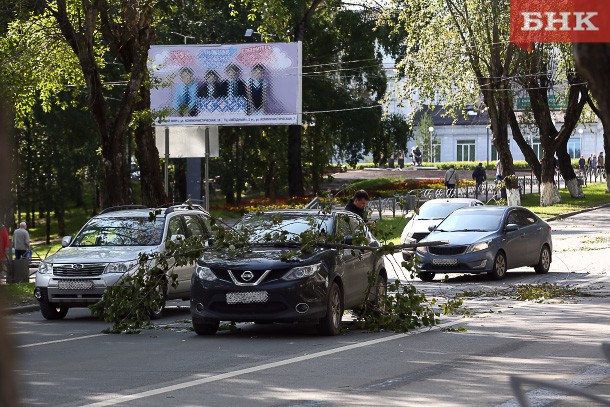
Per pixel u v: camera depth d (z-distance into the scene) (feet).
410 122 166.40
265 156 211.41
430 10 159.12
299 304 46.39
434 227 82.02
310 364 37.29
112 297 51.44
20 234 104.01
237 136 206.80
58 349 43.88
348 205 64.59
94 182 198.18
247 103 140.26
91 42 83.30
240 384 32.63
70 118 179.11
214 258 48.34
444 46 159.74
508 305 59.36
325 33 202.80
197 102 141.08
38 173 190.39
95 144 186.91
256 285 46.55
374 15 202.49
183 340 47.01
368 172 330.95
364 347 42.47
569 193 226.38
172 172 205.87
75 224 223.51
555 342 42.37
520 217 82.89
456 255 77.71
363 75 205.05
